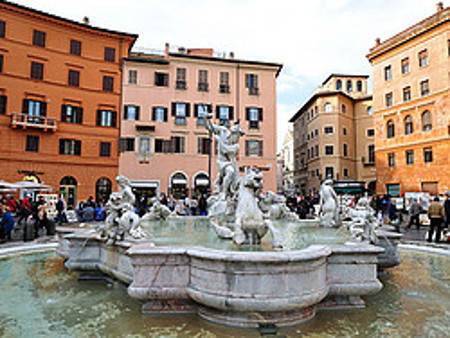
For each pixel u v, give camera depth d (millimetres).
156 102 37406
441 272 7164
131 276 5102
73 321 4383
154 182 36219
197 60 39000
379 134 38375
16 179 31375
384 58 38250
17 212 21375
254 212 5488
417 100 34406
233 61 39812
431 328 4180
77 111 34844
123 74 36938
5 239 12688
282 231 7676
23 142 31938
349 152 50125
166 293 4430
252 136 39531
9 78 31828
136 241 5285
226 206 8438
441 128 32188
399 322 4359
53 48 34156
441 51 32500
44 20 33750
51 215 18656
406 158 35438
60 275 6887
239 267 4008
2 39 31828
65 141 33969
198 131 37875
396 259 6637
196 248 4480
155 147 36844
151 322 4301
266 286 3980
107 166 35438
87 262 6328
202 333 4000
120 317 4488
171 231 7512
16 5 32000
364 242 5387
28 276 6797
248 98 40156
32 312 4723
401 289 5875
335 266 4742
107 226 5715
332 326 4227
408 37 35188
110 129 35906
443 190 31781
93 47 36094
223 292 4055
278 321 4117
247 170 5855
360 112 51094
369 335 3973
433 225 12195
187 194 36594
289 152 72438
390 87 37375
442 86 32219
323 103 49656
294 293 4039
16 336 3939
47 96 33438
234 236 5371
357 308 4805
